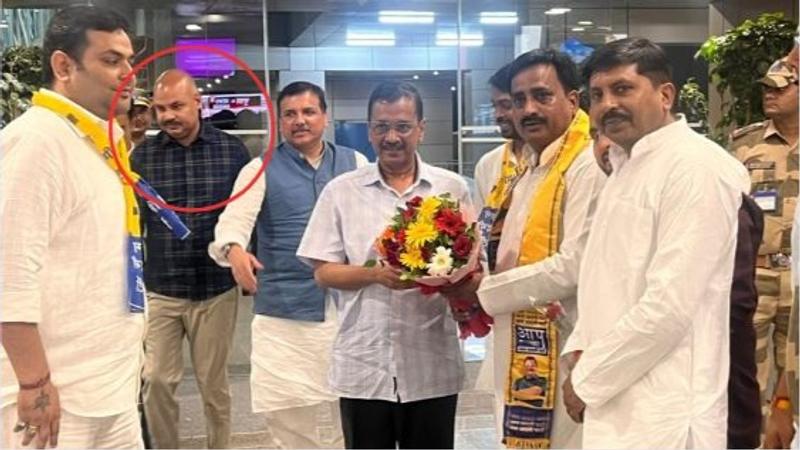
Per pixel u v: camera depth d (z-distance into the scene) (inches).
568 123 76.6
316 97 104.3
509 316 78.0
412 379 81.9
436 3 202.2
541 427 76.1
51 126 65.3
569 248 72.1
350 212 83.9
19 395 63.2
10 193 62.2
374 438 83.3
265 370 105.0
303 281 103.8
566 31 199.9
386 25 203.2
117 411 70.5
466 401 111.0
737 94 159.3
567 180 74.5
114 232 69.7
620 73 60.1
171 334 112.2
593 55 62.7
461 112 199.2
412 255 77.4
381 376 82.0
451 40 200.1
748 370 64.5
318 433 105.1
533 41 199.8
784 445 76.6
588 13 200.1
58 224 65.6
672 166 58.4
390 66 202.5
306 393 104.3
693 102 181.9
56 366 66.4
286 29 195.8
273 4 193.9
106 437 70.6
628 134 60.7
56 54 67.4
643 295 57.7
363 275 79.7
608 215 61.9
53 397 64.5
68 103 67.0
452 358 84.3
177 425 114.7
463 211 80.1
